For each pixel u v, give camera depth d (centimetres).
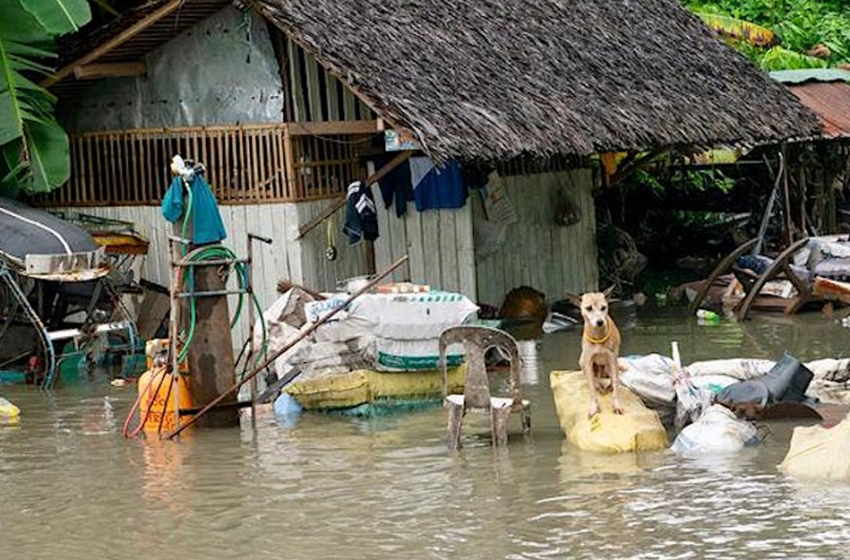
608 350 1307
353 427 1442
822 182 2675
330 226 1875
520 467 1241
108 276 1803
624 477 1193
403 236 1947
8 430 1485
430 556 1016
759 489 1141
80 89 1941
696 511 1090
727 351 1781
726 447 1259
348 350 1507
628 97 2109
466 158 1689
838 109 2678
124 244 1845
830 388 1486
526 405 1341
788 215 2469
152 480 1259
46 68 1831
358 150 1933
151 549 1065
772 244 2597
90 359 1816
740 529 1044
